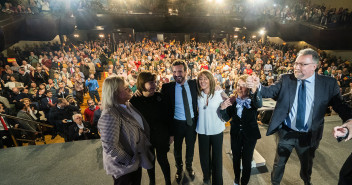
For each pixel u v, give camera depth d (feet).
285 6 63.31
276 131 6.37
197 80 6.55
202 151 6.97
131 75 30.91
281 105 6.03
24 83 27.50
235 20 68.28
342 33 39.65
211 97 6.43
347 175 3.28
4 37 31.63
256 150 9.12
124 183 5.18
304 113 5.77
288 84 5.88
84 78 34.40
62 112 18.08
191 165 7.64
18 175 8.02
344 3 47.65
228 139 10.06
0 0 37.73
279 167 6.44
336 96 5.54
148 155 5.86
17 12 38.06
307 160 6.24
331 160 8.18
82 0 58.80
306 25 47.78
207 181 7.30
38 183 7.60
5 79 26.25
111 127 4.60
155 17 65.72
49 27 41.24
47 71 31.50
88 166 8.42
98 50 58.85
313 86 5.63
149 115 6.40
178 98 6.84
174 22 67.21
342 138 3.81
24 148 9.65
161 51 59.57
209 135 6.80
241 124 6.41
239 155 6.75
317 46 44.80
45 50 47.55
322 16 46.06
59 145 9.86
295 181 7.25
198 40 87.35
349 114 5.06
